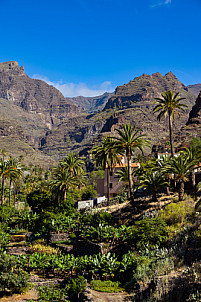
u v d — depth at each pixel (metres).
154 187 41.25
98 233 34.28
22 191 142.25
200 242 21.66
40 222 52.00
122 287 21.55
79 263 27.52
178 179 36.62
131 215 39.47
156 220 28.25
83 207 62.31
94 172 119.31
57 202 62.16
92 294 20.16
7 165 88.25
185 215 29.19
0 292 21.38
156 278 18.62
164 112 48.38
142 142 41.56
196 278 16.03
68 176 62.88
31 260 29.23
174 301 15.27
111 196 73.75
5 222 59.56
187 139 164.25
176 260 20.77
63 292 21.94
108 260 25.92
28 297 20.88
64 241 42.09
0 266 22.66
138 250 27.12
